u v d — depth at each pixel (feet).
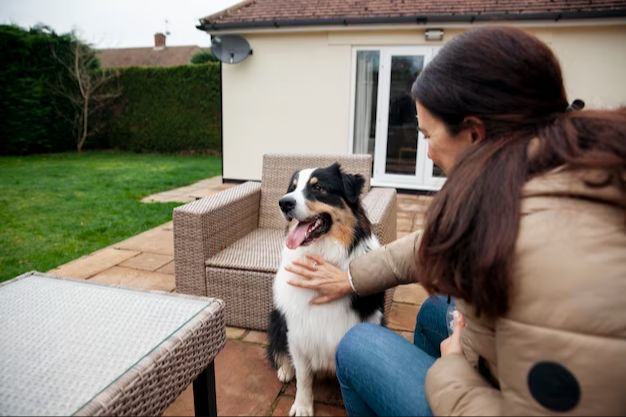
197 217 7.86
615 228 2.41
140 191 22.99
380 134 24.34
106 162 36.73
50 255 12.68
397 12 22.33
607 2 20.11
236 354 7.50
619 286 2.27
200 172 30.94
